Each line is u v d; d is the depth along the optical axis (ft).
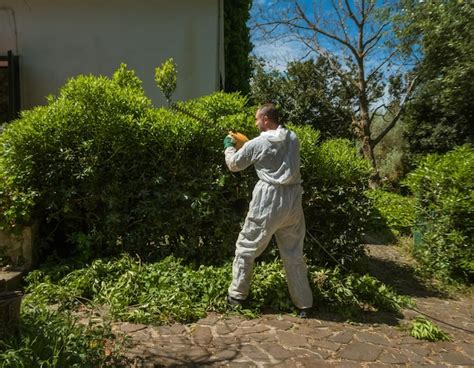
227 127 17.25
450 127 53.67
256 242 13.96
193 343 11.94
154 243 17.15
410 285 20.35
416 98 51.98
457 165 22.48
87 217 17.25
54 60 29.37
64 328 10.72
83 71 29.43
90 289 14.67
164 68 17.97
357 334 13.38
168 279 14.87
